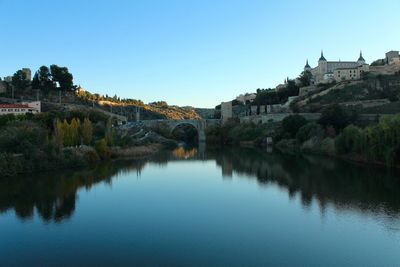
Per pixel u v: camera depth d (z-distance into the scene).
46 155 109.44
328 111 167.00
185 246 48.47
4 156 98.88
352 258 44.31
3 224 57.94
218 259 44.50
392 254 45.22
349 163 115.38
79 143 136.75
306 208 64.62
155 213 63.56
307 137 162.00
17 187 84.44
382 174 93.50
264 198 72.69
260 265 42.81
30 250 47.66
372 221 56.69
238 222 57.94
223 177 98.56
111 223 58.19
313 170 104.19
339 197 70.94
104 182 92.00
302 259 44.19
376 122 160.62
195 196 75.88
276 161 128.25
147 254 46.16
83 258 45.16
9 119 157.62
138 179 96.69
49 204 69.94
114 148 151.25
